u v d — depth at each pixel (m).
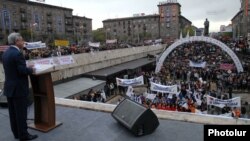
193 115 5.43
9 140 4.45
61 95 20.16
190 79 26.06
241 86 23.03
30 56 23.23
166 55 29.92
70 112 5.87
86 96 19.66
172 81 23.94
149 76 27.16
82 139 4.41
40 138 4.46
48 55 26.27
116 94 23.30
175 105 14.64
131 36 121.62
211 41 28.73
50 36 83.44
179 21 121.25
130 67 35.84
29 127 4.87
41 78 4.74
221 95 18.27
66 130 4.80
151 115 4.55
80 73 28.78
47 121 4.91
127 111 4.78
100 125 5.04
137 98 17.00
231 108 14.10
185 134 4.56
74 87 23.45
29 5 75.44
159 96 16.89
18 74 4.04
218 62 32.09
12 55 3.91
